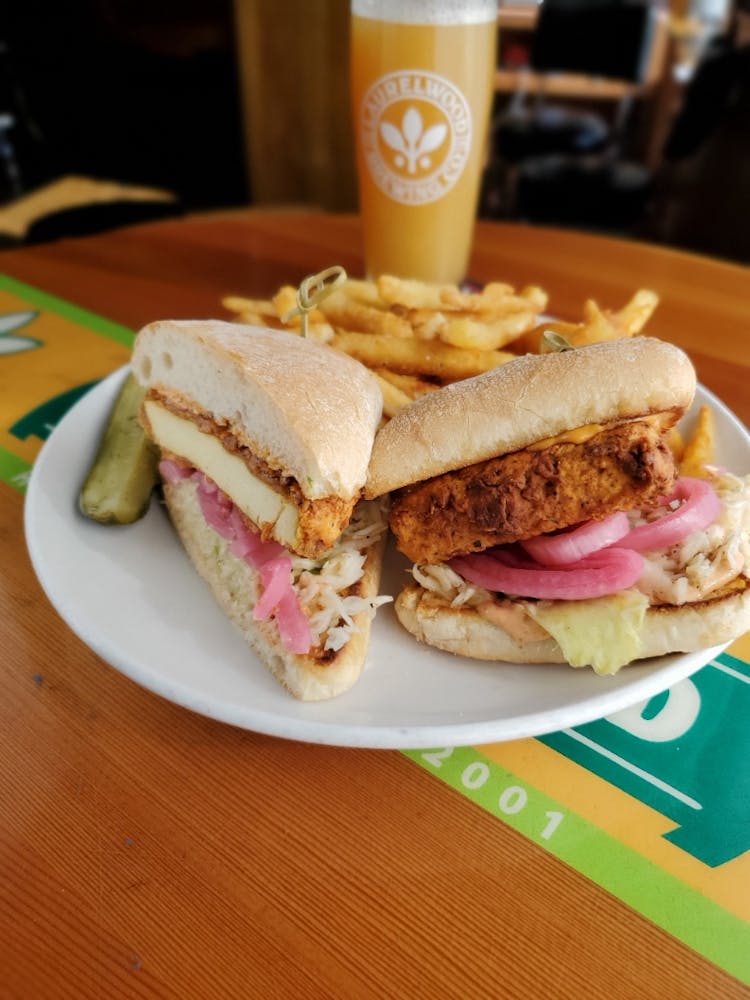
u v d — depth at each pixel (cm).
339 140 109
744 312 48
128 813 21
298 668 24
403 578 31
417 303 37
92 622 25
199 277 51
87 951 18
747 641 27
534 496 25
